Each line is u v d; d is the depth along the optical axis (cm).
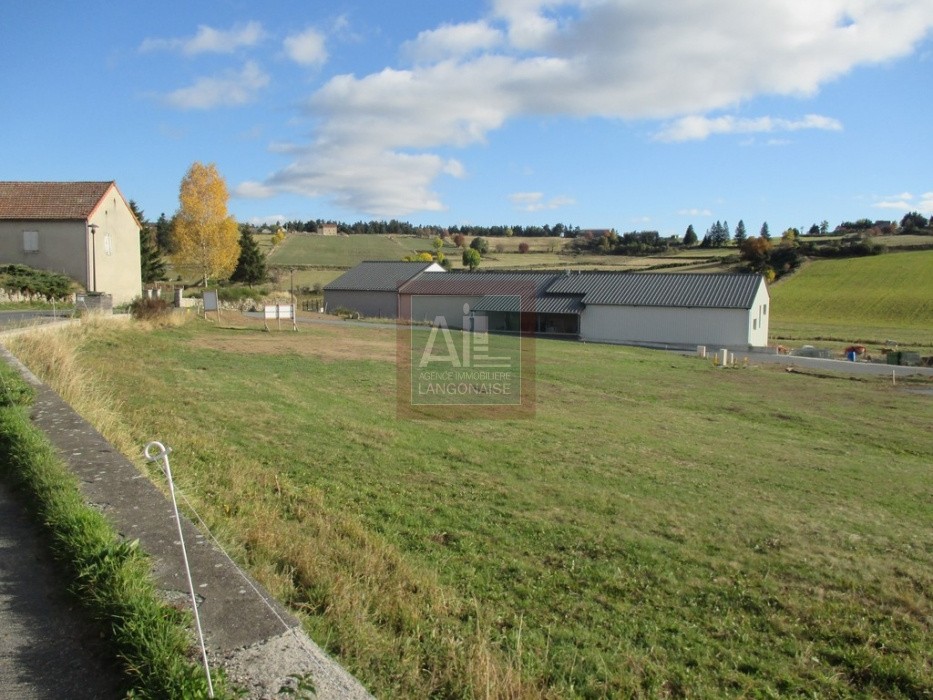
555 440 1332
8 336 1354
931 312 6506
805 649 583
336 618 472
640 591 674
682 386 2439
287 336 2927
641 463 1202
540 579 679
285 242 11300
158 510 477
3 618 347
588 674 507
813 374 3120
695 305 4491
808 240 10306
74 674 307
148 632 318
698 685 514
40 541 433
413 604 548
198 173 5647
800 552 810
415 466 1037
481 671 434
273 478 877
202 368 1736
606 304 4741
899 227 12281
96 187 3644
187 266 6003
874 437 1714
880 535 901
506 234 15975
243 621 350
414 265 6153
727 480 1138
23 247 3378
